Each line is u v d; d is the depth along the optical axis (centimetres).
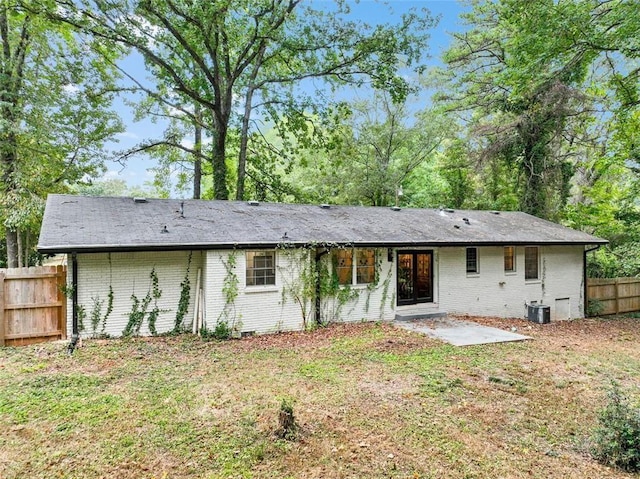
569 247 1588
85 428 486
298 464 418
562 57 1310
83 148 1711
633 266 1773
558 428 521
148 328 973
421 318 1238
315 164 2688
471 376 707
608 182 2014
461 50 2073
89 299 912
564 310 1564
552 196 1981
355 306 1182
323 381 666
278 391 616
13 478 385
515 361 806
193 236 970
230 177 2244
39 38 1547
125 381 650
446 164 2517
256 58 1906
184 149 2011
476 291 1386
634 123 1377
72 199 1119
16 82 1516
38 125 1528
